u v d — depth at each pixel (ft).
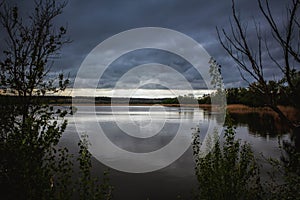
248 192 20.33
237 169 20.15
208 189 20.63
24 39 19.03
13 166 16.31
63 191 17.75
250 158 20.81
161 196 40.29
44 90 18.88
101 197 19.07
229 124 19.97
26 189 16.15
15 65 18.62
